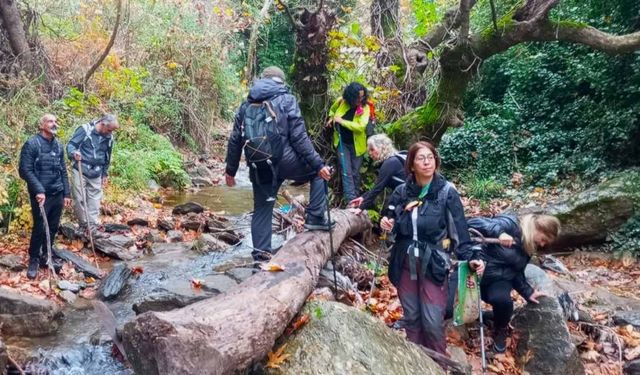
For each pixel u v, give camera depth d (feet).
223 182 40.34
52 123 18.51
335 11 22.43
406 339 12.85
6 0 29.94
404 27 31.01
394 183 16.97
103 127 23.48
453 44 24.04
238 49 60.85
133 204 29.37
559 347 14.37
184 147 45.93
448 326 15.55
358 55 24.18
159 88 43.37
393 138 23.63
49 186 18.60
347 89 19.62
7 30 30.37
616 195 23.94
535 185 32.45
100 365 13.10
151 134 39.70
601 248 24.20
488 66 42.01
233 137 14.97
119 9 32.42
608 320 16.89
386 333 12.32
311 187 16.19
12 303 14.37
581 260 23.86
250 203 33.01
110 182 30.73
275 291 11.93
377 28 27.27
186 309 10.46
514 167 34.91
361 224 20.02
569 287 18.95
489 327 15.92
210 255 21.09
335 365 10.97
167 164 36.45
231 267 18.74
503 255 14.39
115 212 27.68
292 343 11.55
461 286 13.75
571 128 34.09
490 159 36.17
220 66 49.52
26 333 14.21
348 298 15.94
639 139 28.40
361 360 11.19
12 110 25.84
